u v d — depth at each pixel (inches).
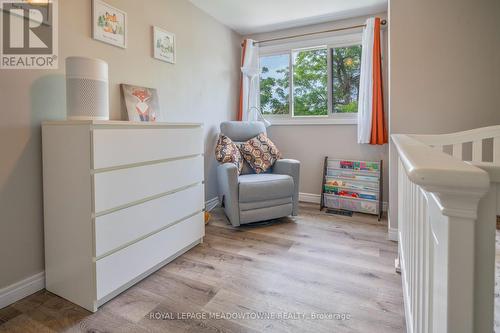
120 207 60.2
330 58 130.9
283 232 97.3
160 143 70.4
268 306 56.8
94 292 55.0
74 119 59.3
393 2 80.3
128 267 62.1
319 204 134.0
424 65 78.3
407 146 23.8
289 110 141.9
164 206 72.2
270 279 66.9
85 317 53.7
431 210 21.6
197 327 50.9
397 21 80.0
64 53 66.8
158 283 65.5
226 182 99.5
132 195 62.8
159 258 70.9
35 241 61.9
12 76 57.6
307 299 59.1
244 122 125.8
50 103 64.0
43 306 57.1
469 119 75.3
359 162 122.4
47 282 62.6
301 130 137.9
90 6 73.0
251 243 88.0
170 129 73.5
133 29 85.9
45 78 63.1
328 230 98.9
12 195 57.9
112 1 78.9
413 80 79.7
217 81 129.0
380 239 90.4
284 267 72.6
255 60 139.9
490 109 73.5
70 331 49.9
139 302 58.3
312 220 110.1
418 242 32.7
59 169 58.4
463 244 15.6
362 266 72.7
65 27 67.1
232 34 139.0
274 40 140.0
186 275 68.9
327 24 128.7
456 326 16.3
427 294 25.2
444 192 15.1
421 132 79.9
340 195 124.9
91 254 54.7
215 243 88.0
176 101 104.6
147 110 89.0
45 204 61.6
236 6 112.8
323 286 63.7
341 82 130.6
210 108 124.8
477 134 61.8
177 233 77.1
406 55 79.8
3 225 56.9
